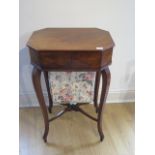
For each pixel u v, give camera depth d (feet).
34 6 5.99
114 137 6.08
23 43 6.40
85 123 6.60
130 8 6.20
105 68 5.11
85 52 4.70
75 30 5.92
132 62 6.94
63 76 5.56
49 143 5.89
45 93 7.13
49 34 5.58
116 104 7.43
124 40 6.61
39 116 6.88
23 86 7.03
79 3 6.05
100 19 6.29
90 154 5.55
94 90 6.61
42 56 4.74
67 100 5.86
